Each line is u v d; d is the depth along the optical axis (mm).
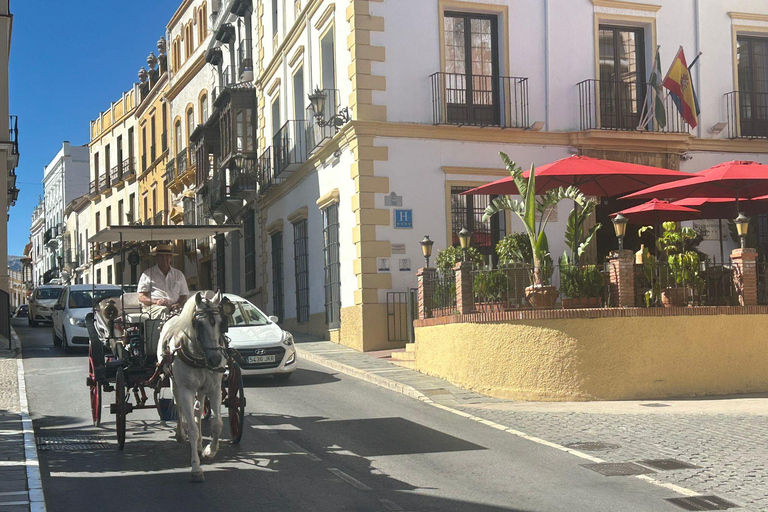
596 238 21219
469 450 9844
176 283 11633
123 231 11477
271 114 28203
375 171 19562
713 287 14117
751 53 22812
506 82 20641
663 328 13500
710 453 9375
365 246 19375
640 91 21859
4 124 24625
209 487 8133
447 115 20266
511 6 20844
